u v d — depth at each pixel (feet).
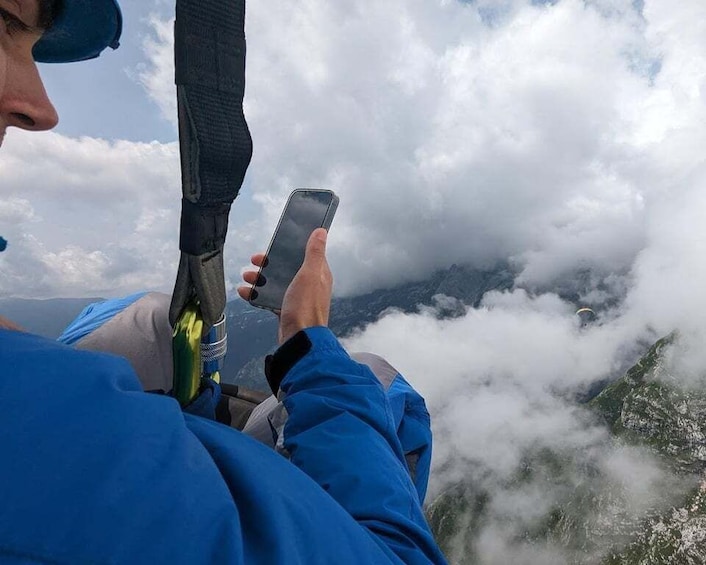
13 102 0.69
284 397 1.18
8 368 0.51
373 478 0.91
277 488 0.67
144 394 0.61
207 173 1.03
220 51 0.98
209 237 1.14
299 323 1.25
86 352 0.60
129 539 0.49
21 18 0.68
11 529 0.45
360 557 0.70
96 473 0.50
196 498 0.55
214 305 1.25
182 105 0.97
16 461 0.47
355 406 1.05
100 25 0.82
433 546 0.91
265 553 0.59
